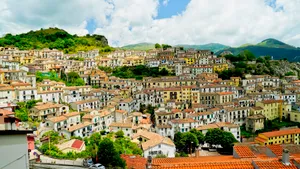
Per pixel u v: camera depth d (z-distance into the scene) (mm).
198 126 126375
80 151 79875
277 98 164375
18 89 117750
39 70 166125
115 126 113562
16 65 153000
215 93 156000
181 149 111125
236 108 143000
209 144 114500
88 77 177750
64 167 53531
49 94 128750
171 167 28766
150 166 29812
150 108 153250
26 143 19719
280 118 155250
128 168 61844
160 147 93375
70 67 190000
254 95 163000
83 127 103125
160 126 120750
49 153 75875
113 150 68938
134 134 110625
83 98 140500
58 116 107750
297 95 168750
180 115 135375
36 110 107750
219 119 138125
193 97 156625
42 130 95750
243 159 33812
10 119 20453
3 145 18578
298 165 27297
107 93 151375
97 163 63969
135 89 169625
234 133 123188
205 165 28984
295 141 115812
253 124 137750
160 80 175375
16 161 19141
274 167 27375
